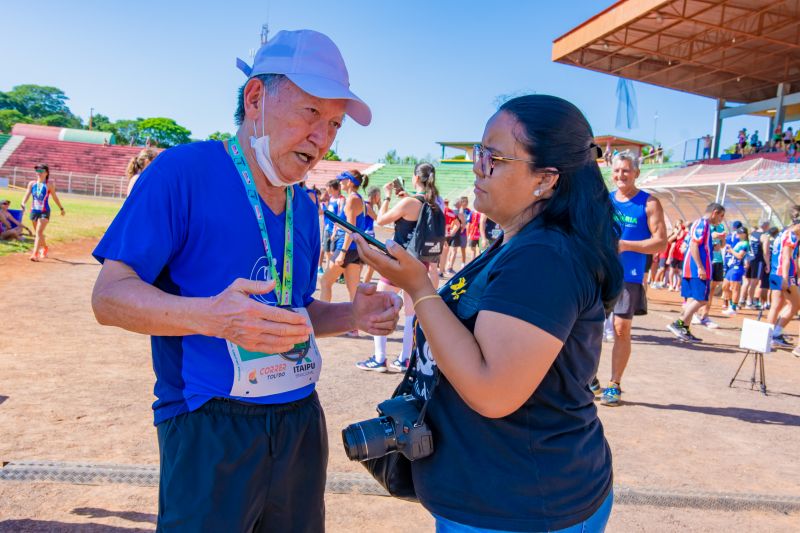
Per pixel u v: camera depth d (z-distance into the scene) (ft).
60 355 18.57
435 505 5.28
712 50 83.10
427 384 5.53
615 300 5.40
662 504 11.39
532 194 5.27
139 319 4.93
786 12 67.72
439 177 154.20
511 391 4.61
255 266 5.80
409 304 19.10
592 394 5.42
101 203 122.42
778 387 21.31
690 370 23.39
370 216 30.27
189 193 5.52
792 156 79.51
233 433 5.50
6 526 9.04
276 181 5.77
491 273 5.03
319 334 7.20
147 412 14.14
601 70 93.97
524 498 4.95
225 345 5.57
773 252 30.50
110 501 10.02
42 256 41.22
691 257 29.37
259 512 5.74
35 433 12.50
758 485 12.64
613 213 5.39
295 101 5.54
